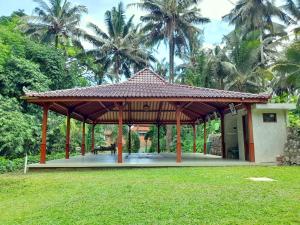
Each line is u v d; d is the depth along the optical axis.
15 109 19.33
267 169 11.48
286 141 13.80
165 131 32.78
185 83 32.66
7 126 17.00
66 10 35.59
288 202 5.80
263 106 13.61
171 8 33.16
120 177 9.71
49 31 34.62
